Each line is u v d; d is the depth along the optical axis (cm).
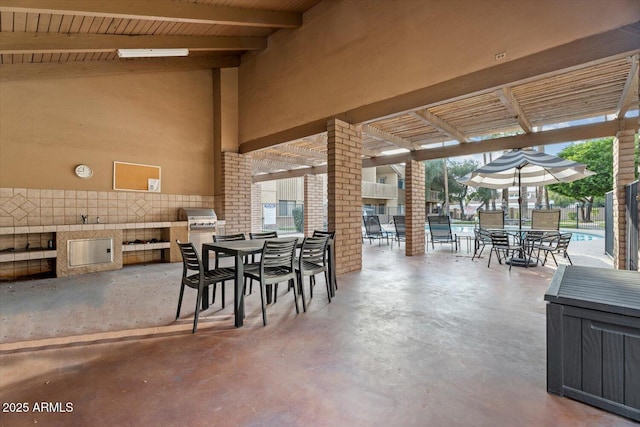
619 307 162
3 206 474
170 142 654
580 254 725
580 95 466
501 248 576
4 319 305
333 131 497
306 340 259
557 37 318
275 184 1689
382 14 459
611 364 167
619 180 498
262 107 655
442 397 182
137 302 362
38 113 503
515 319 303
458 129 624
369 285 439
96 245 524
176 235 623
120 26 437
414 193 736
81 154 545
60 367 218
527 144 584
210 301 369
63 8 335
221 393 187
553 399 179
